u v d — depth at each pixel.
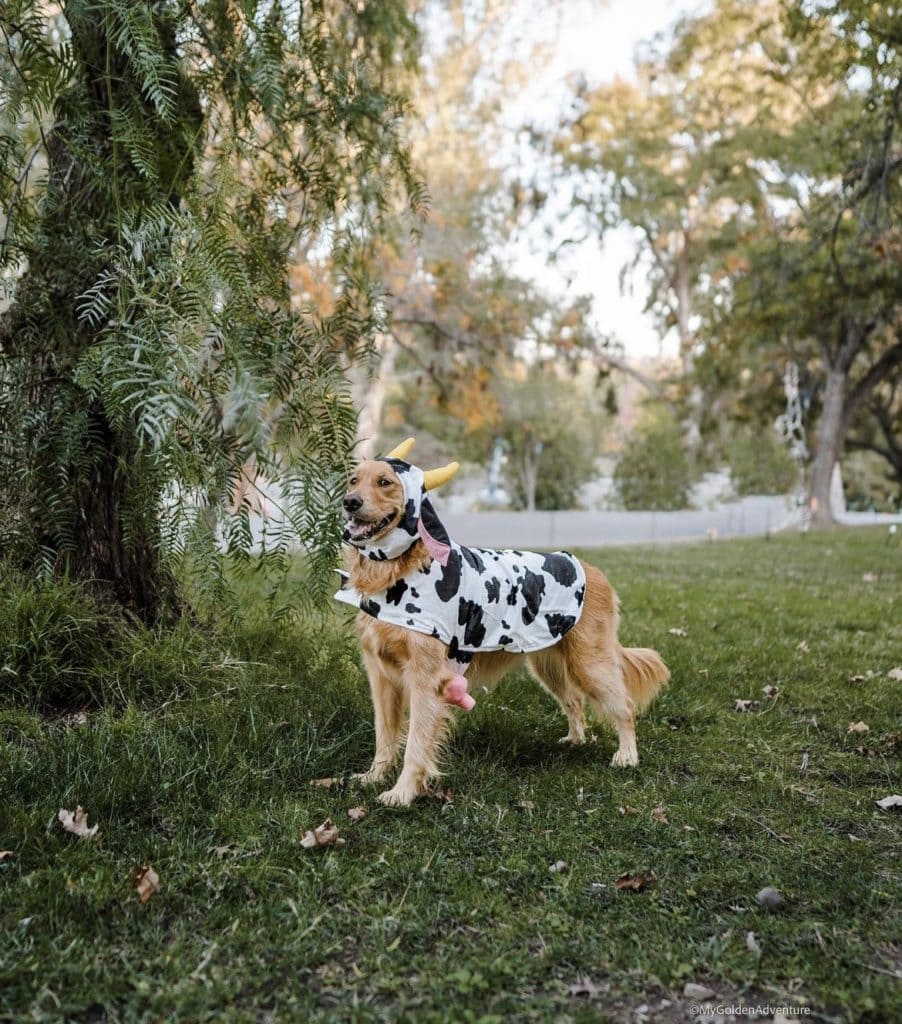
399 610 3.79
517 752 4.47
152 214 3.94
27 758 3.69
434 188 21.69
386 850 3.28
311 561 4.24
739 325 21.70
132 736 3.96
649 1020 2.41
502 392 29.19
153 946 2.62
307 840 3.28
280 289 4.54
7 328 4.54
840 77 8.93
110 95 4.18
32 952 2.54
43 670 4.28
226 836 3.34
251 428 3.33
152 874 2.94
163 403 3.37
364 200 5.70
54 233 4.46
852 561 13.96
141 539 4.92
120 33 3.92
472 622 3.96
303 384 4.21
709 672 5.93
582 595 4.43
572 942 2.74
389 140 5.57
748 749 4.62
